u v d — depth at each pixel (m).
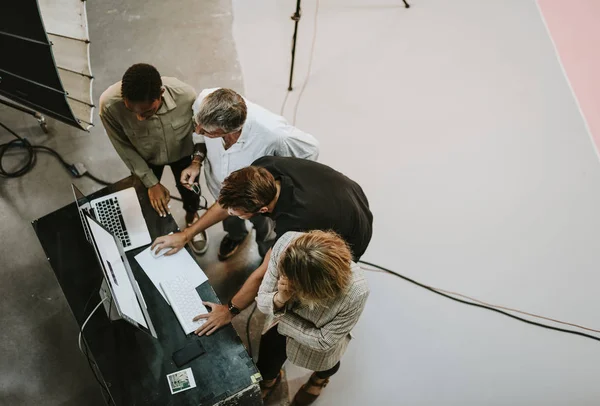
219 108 1.78
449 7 4.00
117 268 1.77
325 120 3.38
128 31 3.62
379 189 3.14
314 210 1.81
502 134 3.38
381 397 2.51
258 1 3.88
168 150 2.28
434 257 2.92
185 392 1.82
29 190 2.96
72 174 3.03
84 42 1.78
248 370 1.87
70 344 2.54
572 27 3.82
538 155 3.29
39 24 1.35
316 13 3.89
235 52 3.61
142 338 1.92
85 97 1.83
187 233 2.16
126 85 1.81
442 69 3.67
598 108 3.49
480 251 2.94
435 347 2.65
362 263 2.88
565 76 3.65
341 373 2.56
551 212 3.09
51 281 2.70
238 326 2.64
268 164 1.93
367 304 2.76
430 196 3.13
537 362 2.62
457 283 2.84
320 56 3.67
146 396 1.81
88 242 2.13
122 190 2.28
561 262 2.92
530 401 2.52
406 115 3.44
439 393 2.53
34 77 1.54
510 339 2.68
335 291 1.46
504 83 3.61
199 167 2.29
